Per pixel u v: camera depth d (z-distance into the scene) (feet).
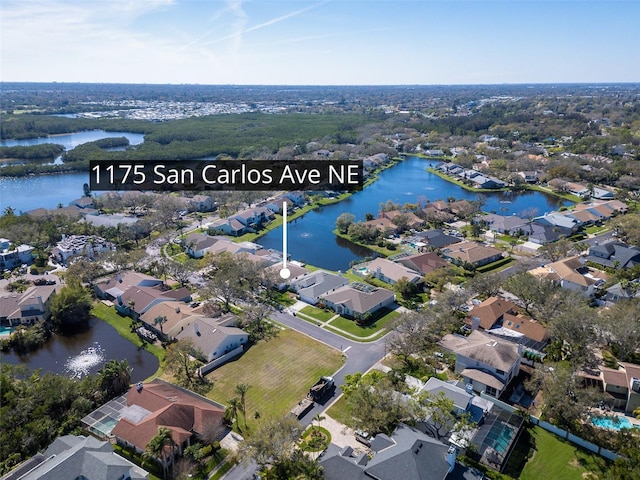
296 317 325.62
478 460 191.93
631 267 384.68
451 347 261.65
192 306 338.34
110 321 328.08
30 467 177.47
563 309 292.81
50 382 224.12
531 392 235.20
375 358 272.92
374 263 406.82
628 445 185.06
